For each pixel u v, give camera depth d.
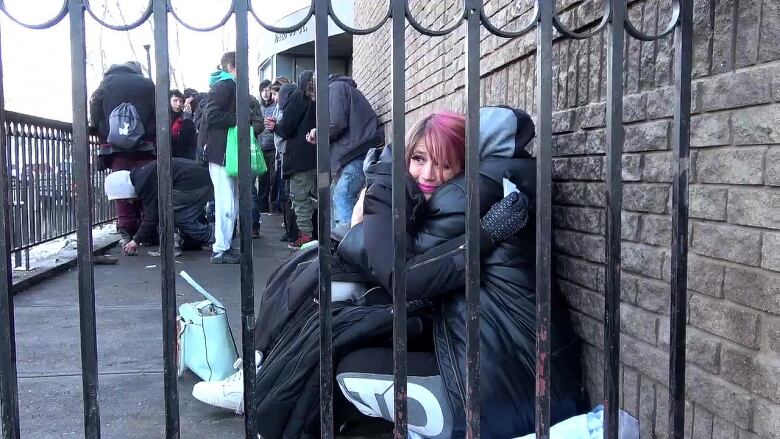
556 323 2.33
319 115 1.53
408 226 2.17
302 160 6.23
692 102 1.80
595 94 2.30
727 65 1.68
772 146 1.55
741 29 1.63
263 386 2.25
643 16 2.02
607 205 1.61
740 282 1.65
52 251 6.28
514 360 2.03
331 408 1.63
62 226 6.34
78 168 1.46
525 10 2.97
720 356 1.73
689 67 1.57
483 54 3.64
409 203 2.16
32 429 2.43
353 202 5.42
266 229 8.76
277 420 2.23
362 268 2.27
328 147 1.55
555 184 2.59
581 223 2.38
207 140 5.88
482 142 2.36
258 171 6.07
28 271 5.16
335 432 2.46
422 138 2.26
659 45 1.94
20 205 5.18
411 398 2.05
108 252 6.56
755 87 1.58
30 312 4.17
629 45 2.10
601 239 2.25
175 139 7.40
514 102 3.20
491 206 2.23
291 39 11.79
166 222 1.51
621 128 1.58
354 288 2.48
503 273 2.12
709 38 1.74
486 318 2.07
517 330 2.06
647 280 2.02
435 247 2.08
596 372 2.27
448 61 4.70
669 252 1.92
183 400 2.76
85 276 1.49
